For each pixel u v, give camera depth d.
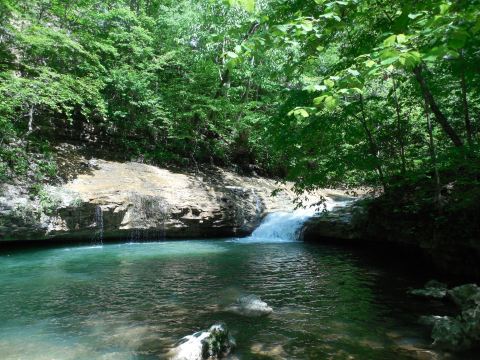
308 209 17.27
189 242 14.27
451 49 2.50
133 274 8.51
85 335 4.87
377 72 2.89
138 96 17.52
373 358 4.21
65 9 15.66
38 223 11.23
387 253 11.52
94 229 12.56
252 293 6.98
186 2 18.95
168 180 16.39
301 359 4.19
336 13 3.41
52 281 7.77
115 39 17.36
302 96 8.77
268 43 3.34
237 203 16.59
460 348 4.43
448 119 10.34
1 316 5.60
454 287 6.94
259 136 18.38
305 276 8.38
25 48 14.24
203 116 18.78
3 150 12.23
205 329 5.08
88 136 17.44
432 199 8.23
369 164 9.81
